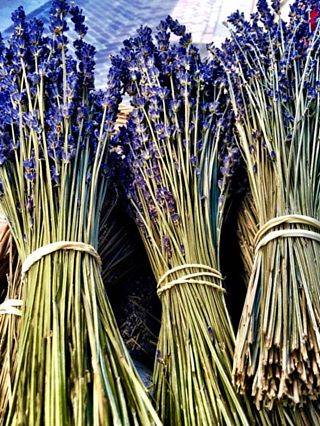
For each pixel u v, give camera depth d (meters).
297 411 0.25
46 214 0.27
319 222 0.28
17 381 0.24
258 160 0.30
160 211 0.29
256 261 0.28
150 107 0.31
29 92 0.29
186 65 0.31
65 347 0.24
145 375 0.30
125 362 0.25
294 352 0.24
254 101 0.31
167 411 0.26
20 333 0.26
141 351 0.32
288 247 0.27
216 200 0.31
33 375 0.23
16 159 0.29
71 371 0.23
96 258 0.27
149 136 0.31
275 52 0.32
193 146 0.31
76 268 0.26
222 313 0.27
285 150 0.29
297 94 0.30
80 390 0.23
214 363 0.26
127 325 0.33
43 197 0.27
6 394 0.25
